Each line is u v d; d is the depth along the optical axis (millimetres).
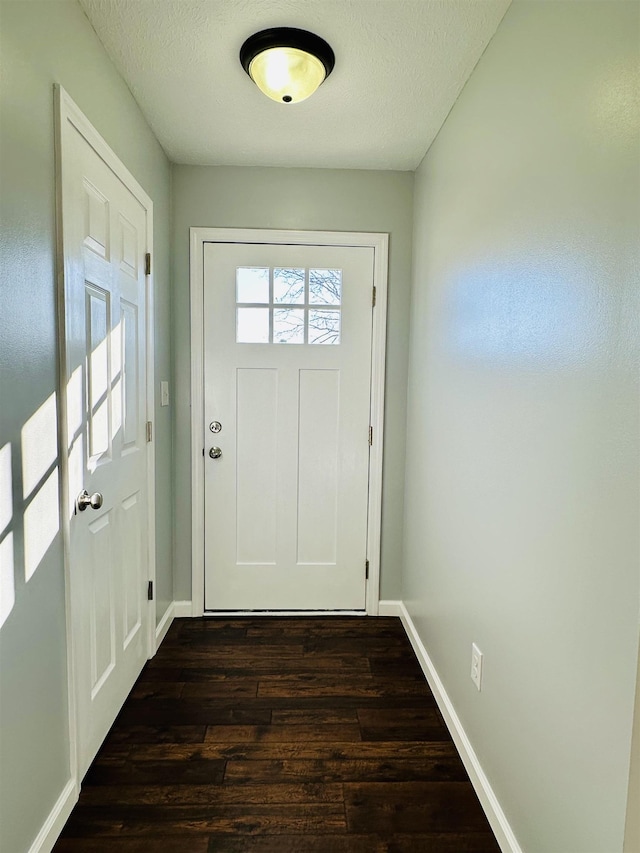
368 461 2480
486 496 1396
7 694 1038
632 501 797
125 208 1701
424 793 1415
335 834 1282
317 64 1479
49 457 1196
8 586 1037
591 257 909
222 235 2342
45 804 1199
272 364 2426
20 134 1050
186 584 2482
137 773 1464
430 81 1626
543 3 1095
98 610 1533
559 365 1016
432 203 2033
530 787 1115
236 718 1719
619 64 830
